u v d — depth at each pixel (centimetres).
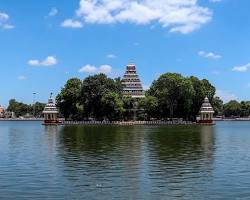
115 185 3875
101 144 8344
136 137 10612
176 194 3512
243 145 8156
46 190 3678
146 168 4903
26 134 12719
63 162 5472
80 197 3419
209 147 7681
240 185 3869
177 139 9881
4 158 5969
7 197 3434
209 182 4012
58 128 17425
